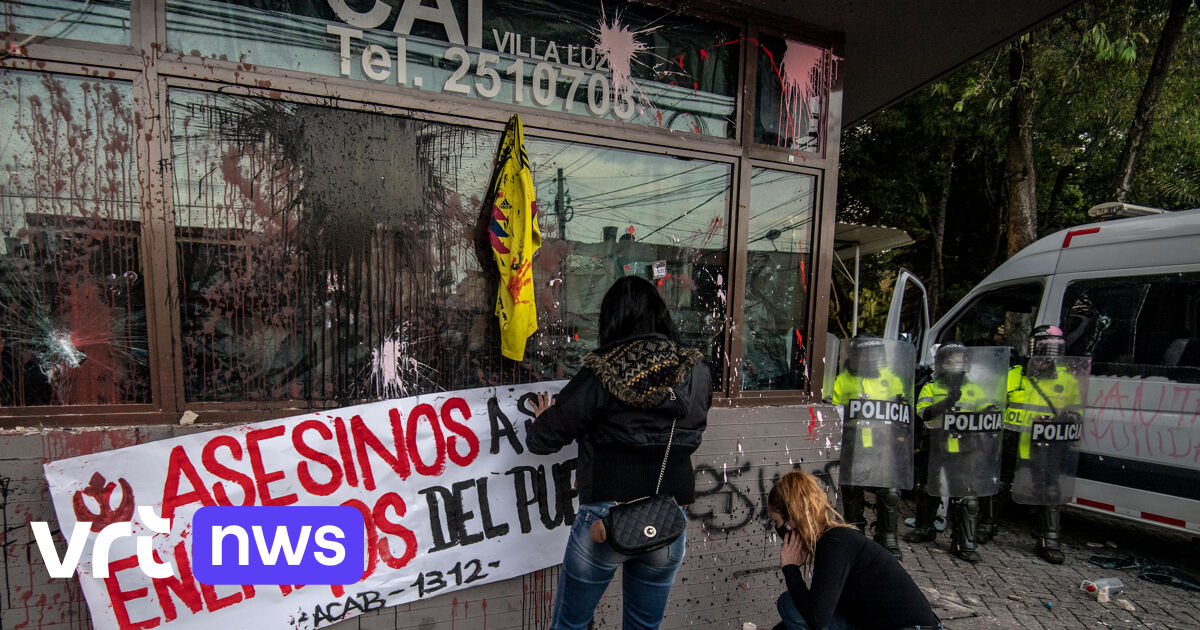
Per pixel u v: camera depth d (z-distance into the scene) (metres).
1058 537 3.93
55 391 1.92
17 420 1.88
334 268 2.17
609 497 1.81
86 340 1.94
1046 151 9.32
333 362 2.18
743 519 2.77
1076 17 7.36
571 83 2.52
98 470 1.88
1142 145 7.48
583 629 1.96
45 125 1.88
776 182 2.96
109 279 1.96
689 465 1.92
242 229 2.07
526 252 2.18
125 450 1.90
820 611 1.97
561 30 2.49
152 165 1.96
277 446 2.07
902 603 1.98
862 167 9.82
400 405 2.23
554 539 2.46
